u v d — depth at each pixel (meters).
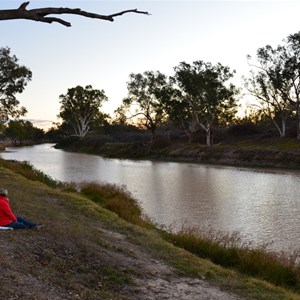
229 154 57.91
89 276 8.30
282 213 20.53
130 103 78.75
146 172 43.53
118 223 13.78
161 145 77.06
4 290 6.56
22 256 8.24
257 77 63.56
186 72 68.38
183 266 9.83
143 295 7.88
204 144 73.38
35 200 15.71
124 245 11.09
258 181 34.78
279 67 59.81
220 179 36.41
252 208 21.86
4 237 9.09
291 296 8.48
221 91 67.12
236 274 9.85
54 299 6.75
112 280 8.35
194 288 8.53
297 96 60.34
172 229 16.70
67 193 19.56
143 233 12.82
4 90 63.56
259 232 16.53
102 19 7.18
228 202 23.77
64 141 114.81
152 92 77.25
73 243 9.88
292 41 57.97
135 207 19.25
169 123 107.94
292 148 52.72
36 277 7.49
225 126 93.44
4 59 62.84
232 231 16.56
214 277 9.33
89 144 98.56
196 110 71.12
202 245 12.23
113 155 77.69
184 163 58.12
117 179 36.19
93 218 14.19
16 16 6.64
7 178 22.25
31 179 25.47
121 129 120.12
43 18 6.85
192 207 22.11
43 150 104.81
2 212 9.97
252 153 54.97
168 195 26.42
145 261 9.95
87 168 48.66
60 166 51.47
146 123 80.19
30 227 10.25
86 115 114.81
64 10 6.92
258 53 60.41
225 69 67.56
